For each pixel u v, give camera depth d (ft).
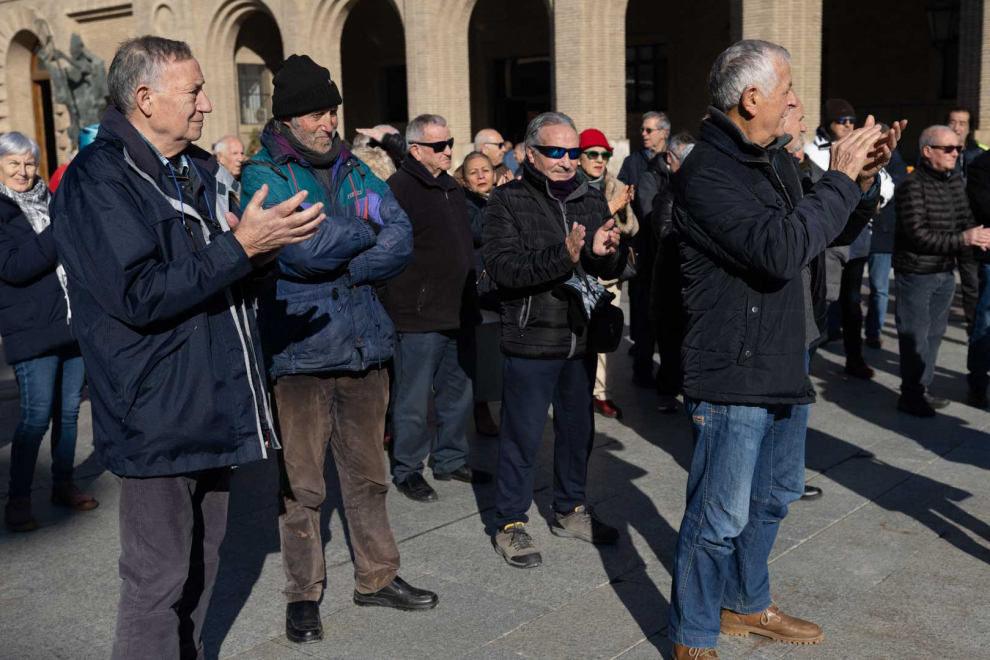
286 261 10.82
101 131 8.60
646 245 23.57
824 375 24.91
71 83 81.61
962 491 16.40
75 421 16.58
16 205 14.89
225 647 11.55
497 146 25.14
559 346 13.56
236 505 16.65
